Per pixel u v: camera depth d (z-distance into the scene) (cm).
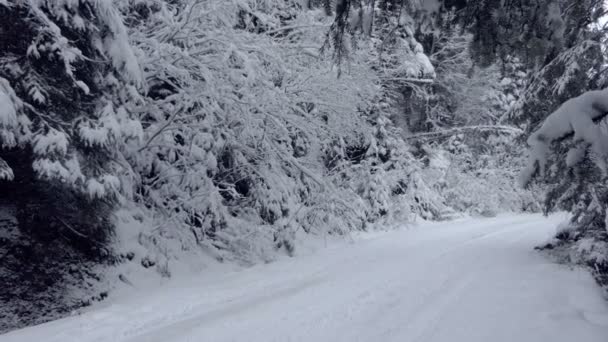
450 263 898
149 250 960
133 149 1012
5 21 611
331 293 670
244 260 1108
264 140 1147
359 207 1527
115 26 722
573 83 816
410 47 1862
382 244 1262
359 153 1898
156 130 1022
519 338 470
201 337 494
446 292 662
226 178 1249
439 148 2336
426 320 533
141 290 852
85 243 860
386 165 1902
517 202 2664
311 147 1382
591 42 772
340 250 1194
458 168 2442
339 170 1648
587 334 477
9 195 782
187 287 794
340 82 1277
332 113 1344
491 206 2408
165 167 1069
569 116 376
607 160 352
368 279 760
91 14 697
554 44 444
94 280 824
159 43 973
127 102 911
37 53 617
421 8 442
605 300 611
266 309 595
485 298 624
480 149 2683
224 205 1213
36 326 570
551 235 1144
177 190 1073
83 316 591
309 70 1229
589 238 884
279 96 1119
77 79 728
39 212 776
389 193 1792
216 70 1078
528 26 438
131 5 984
